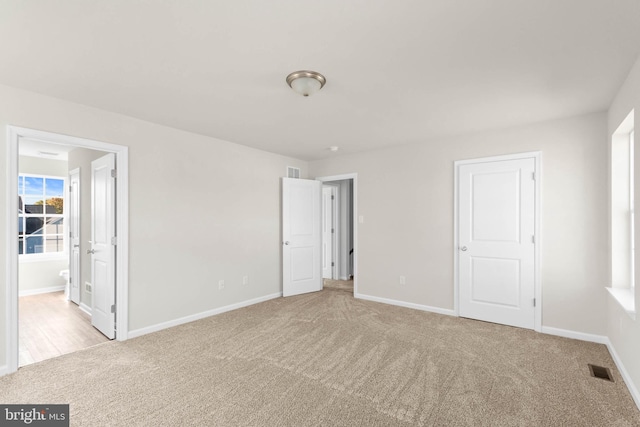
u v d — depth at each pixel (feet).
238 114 10.57
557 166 11.02
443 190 13.57
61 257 18.26
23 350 9.95
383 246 15.37
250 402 7.06
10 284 8.37
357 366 8.74
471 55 6.81
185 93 8.82
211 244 13.43
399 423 6.35
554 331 11.03
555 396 7.26
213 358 9.27
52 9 5.26
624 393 7.39
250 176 15.17
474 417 6.51
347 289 18.39
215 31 5.94
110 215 10.87
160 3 5.13
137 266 11.07
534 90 8.60
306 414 6.64
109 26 5.76
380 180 15.51
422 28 5.84
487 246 12.44
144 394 7.38
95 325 11.99
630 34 5.98
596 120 10.39
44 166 17.76
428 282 13.97
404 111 10.23
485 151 12.50
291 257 16.88
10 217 8.36
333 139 13.74
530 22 5.65
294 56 6.87
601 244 10.30
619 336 8.58
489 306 12.41
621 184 9.45
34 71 7.52
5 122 8.29
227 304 14.05
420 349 9.86
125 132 10.72
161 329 11.67
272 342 10.44
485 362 8.96
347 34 6.04
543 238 11.24
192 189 12.75
